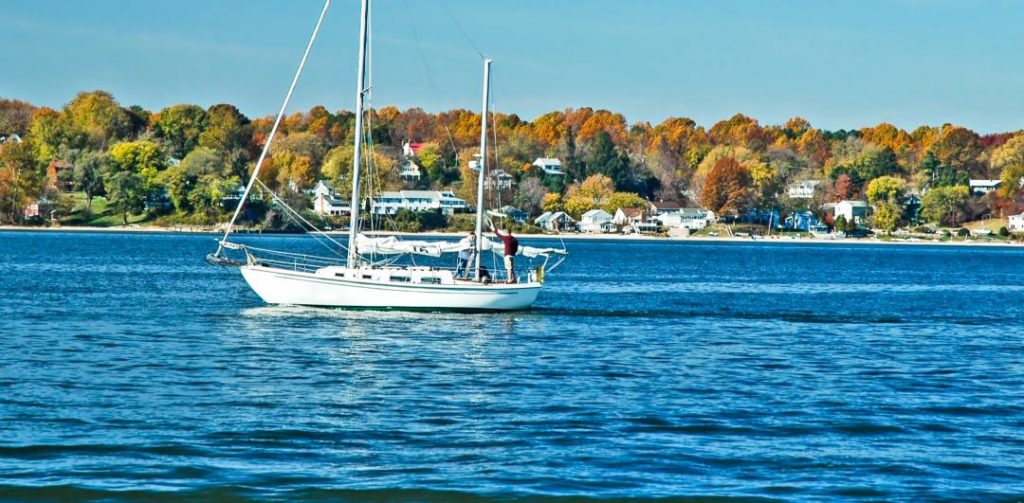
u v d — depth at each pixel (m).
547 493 71.94
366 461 78.31
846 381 110.19
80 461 76.94
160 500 70.00
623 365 118.38
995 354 131.50
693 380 109.56
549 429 87.25
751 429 88.31
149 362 115.81
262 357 119.88
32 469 75.00
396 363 117.06
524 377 110.00
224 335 136.38
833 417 92.75
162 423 87.62
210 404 95.00
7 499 69.50
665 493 72.19
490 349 128.00
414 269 160.88
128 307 171.00
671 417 92.00
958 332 156.12
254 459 78.31
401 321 149.75
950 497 72.12
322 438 84.06
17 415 89.19
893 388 106.50
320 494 71.31
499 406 95.50
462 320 152.75
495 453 80.50
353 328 142.62
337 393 100.50
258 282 160.12
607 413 93.12
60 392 98.75
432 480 74.19
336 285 158.12
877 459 80.12
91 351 122.88
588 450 81.44
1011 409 96.81
